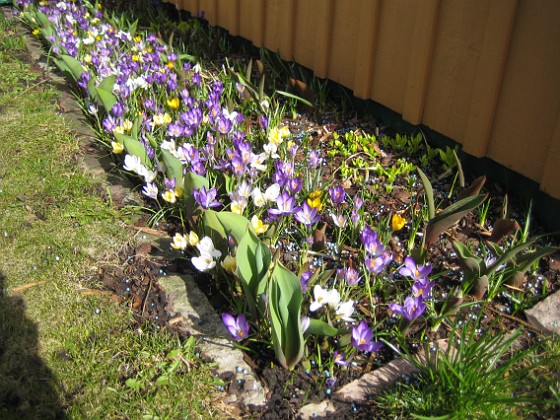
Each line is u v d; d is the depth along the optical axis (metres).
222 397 0.81
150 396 0.81
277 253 0.87
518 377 0.83
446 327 0.94
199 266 0.93
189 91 1.63
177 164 1.11
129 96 1.49
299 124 1.52
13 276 1.01
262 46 1.88
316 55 1.63
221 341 0.90
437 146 1.38
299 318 0.78
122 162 1.32
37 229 1.11
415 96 1.35
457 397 0.78
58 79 1.74
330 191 1.07
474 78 1.21
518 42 1.11
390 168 1.30
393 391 0.83
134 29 1.96
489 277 1.00
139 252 1.07
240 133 1.29
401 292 0.99
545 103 1.09
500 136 1.20
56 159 1.33
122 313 0.94
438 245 1.11
